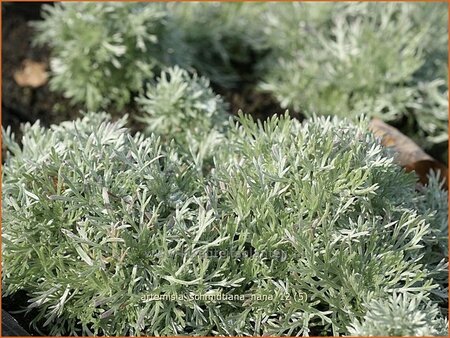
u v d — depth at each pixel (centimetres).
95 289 73
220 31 125
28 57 118
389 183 79
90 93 111
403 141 100
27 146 85
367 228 74
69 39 111
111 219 73
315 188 74
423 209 85
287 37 123
